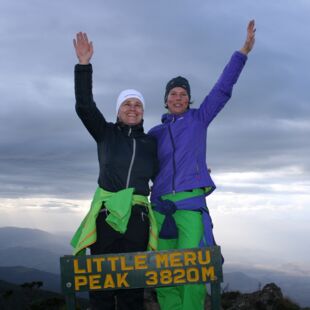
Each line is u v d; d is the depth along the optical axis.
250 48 3.57
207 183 3.44
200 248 2.88
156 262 2.85
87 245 2.98
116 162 3.14
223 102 3.57
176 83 3.64
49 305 11.59
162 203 3.36
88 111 3.16
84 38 3.18
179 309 3.32
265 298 7.86
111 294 3.04
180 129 3.51
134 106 3.29
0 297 13.52
